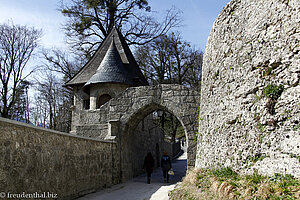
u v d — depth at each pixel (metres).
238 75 6.05
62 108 28.95
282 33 4.90
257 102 5.23
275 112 4.72
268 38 5.25
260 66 5.34
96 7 27.50
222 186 4.69
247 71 5.71
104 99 17.06
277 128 4.61
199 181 6.20
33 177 5.91
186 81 29.08
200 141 8.73
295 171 4.00
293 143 4.19
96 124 13.23
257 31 5.63
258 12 5.77
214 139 6.91
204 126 8.24
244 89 5.70
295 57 4.52
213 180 5.43
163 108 12.22
